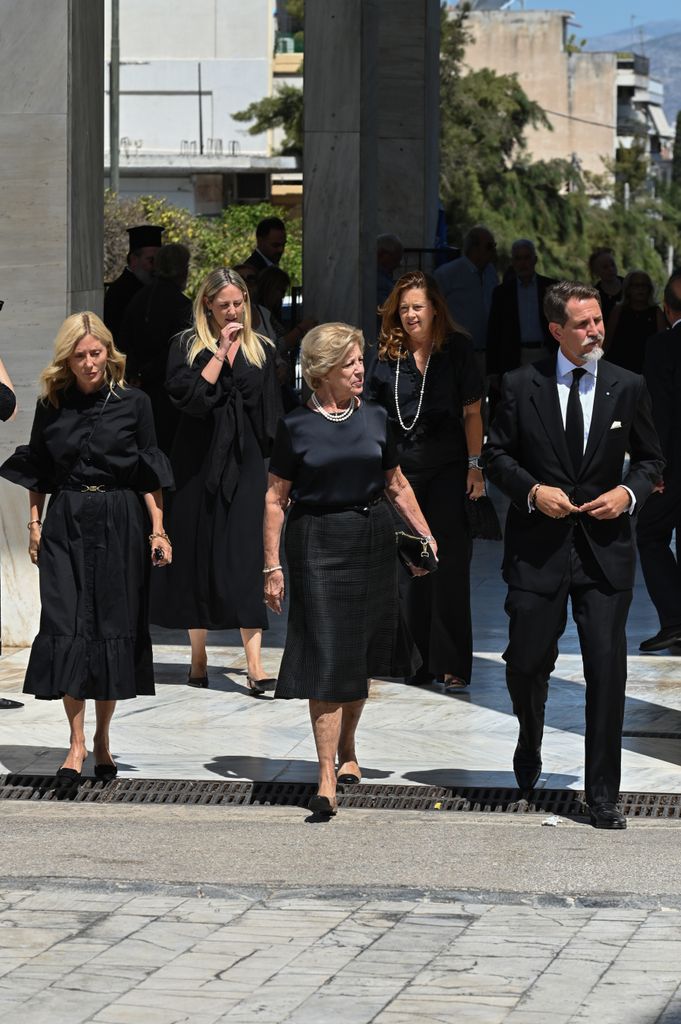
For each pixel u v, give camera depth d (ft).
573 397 53.72
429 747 65.05
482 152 516.32
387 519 56.08
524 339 131.03
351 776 59.41
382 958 43.04
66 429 58.29
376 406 56.39
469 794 58.29
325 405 55.67
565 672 79.77
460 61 522.06
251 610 73.46
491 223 505.25
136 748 64.75
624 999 40.16
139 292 90.27
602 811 53.88
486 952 43.45
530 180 528.22
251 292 99.91
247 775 60.70
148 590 59.57
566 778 60.29
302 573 55.16
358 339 55.31
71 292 82.64
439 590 73.92
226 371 73.67
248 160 558.97
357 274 115.96
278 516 55.98
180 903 47.39
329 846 51.49
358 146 115.03
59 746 65.00
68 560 58.34
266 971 42.16
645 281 130.93
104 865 49.60
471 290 139.64
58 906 47.11
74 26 81.92
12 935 44.80
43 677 57.88
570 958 43.01
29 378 82.64
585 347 53.36
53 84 81.35
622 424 53.57
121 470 58.44
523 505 53.67
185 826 53.88
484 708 71.87
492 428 54.80
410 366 71.15
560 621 54.70
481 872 48.85
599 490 53.78
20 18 81.30
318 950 43.65
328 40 114.62
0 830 53.42
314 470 54.90
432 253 168.04
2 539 83.46
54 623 58.08
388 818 55.21
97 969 42.32
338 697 54.80
